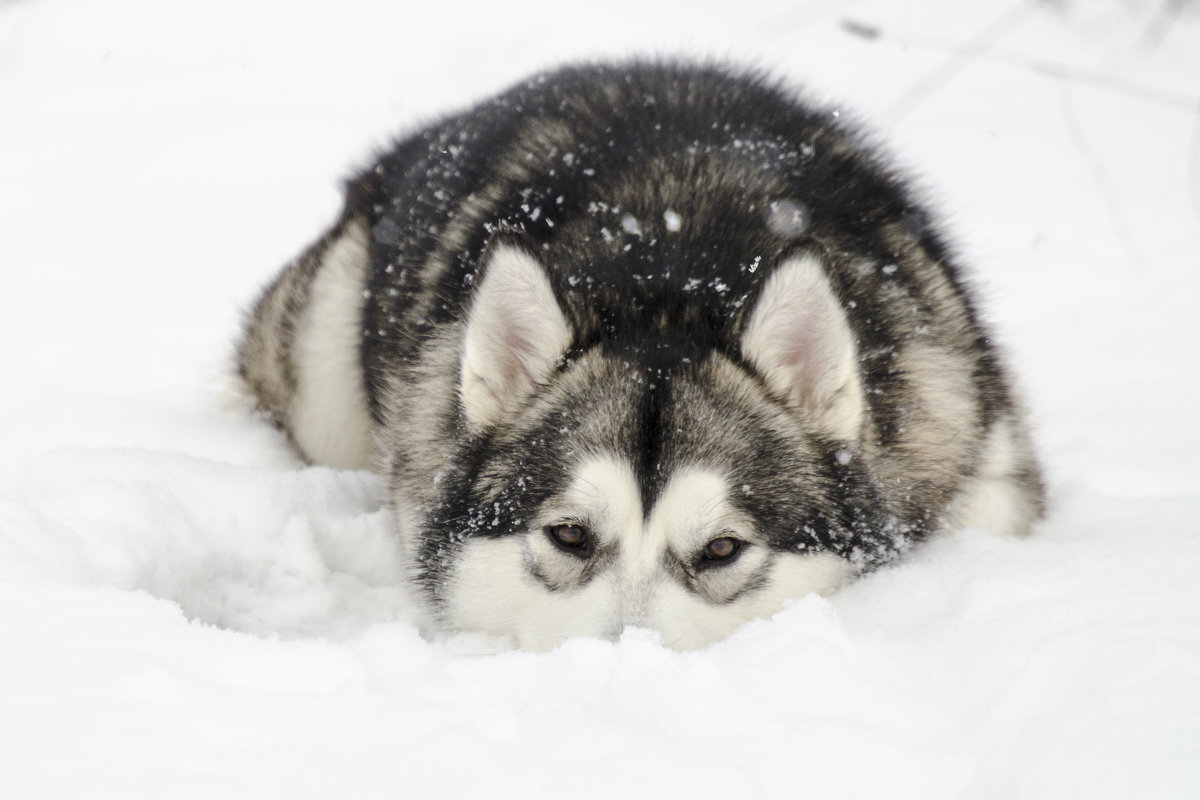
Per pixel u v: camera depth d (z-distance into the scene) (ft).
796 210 18.78
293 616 18.03
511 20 53.88
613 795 10.84
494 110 23.20
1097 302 32.81
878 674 13.48
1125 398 26.96
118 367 26.94
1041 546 17.76
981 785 11.58
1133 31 57.82
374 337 21.56
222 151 42.86
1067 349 30.01
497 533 16.40
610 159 19.94
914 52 55.57
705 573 15.85
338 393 23.76
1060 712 12.20
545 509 15.87
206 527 18.22
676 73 23.34
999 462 19.43
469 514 16.74
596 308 17.13
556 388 16.55
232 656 13.07
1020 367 28.02
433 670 13.83
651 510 15.39
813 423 16.66
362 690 12.50
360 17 54.34
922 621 15.39
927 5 61.46
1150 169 43.75
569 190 19.54
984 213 39.55
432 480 17.80
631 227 18.33
